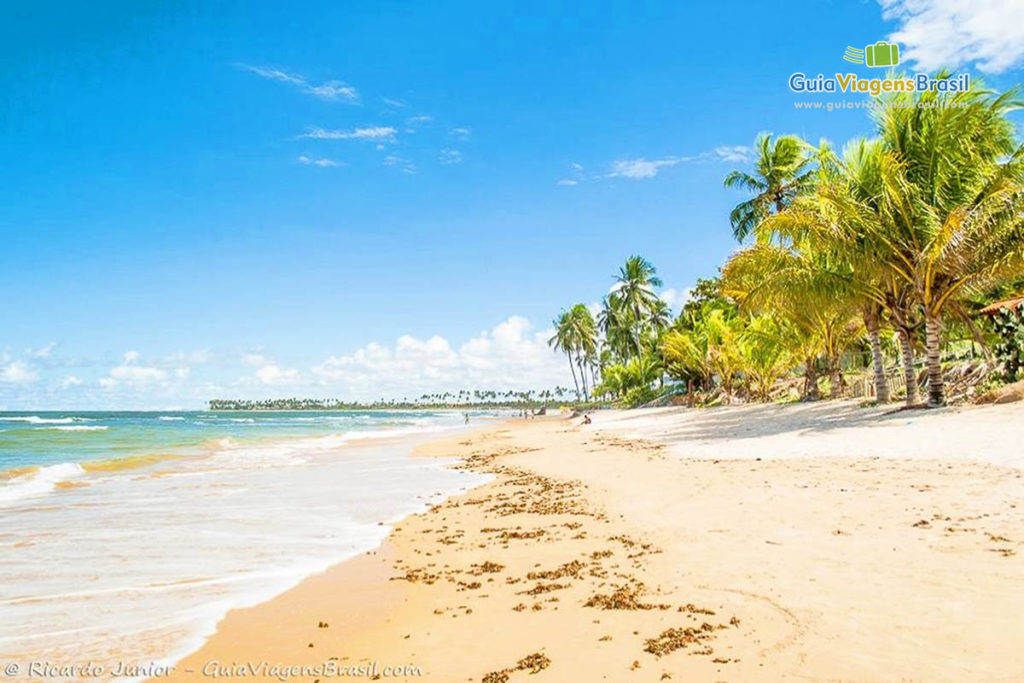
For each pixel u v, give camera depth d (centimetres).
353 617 619
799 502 933
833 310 2380
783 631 482
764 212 3788
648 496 1146
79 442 3612
